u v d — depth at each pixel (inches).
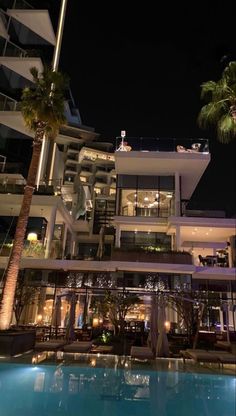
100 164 3122.5
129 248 905.5
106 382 414.0
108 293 773.9
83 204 1432.1
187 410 325.4
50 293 1007.6
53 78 779.4
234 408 334.3
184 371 486.3
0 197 1050.7
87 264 879.7
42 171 1433.3
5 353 525.7
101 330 770.2
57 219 1193.4
